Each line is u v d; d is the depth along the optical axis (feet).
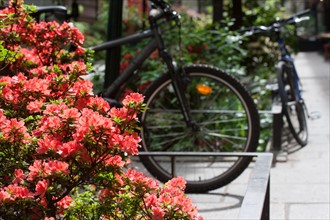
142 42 30.25
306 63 72.74
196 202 19.75
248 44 38.32
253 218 9.37
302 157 25.53
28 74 12.76
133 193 9.72
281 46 30.37
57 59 13.39
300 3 112.06
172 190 9.70
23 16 13.00
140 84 28.35
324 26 106.52
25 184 9.61
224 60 31.91
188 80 21.16
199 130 21.85
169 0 27.55
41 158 9.68
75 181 9.49
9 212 9.00
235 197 20.29
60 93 11.26
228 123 27.37
